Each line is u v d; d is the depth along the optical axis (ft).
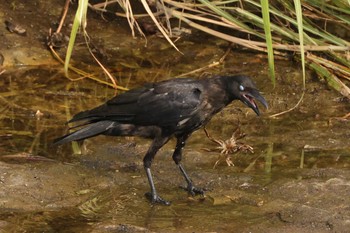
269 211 33.40
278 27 47.93
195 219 32.86
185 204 34.30
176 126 35.24
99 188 35.37
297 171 37.11
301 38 40.14
